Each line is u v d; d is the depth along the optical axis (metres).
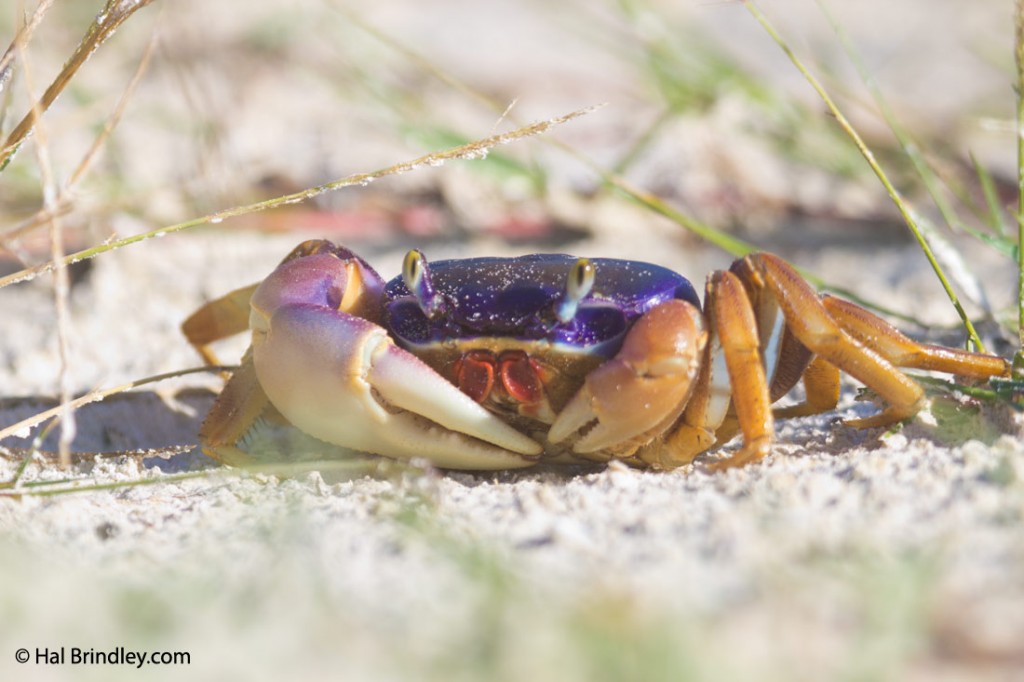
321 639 2.13
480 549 2.16
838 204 2.85
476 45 4.19
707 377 2.23
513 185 2.78
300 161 2.90
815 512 2.18
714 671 2.11
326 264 2.25
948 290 2.28
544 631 2.13
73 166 2.54
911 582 2.13
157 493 2.24
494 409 2.24
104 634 2.14
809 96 3.54
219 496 2.23
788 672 2.12
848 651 2.12
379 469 2.24
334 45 3.49
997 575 2.14
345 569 2.16
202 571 2.17
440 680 2.12
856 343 2.23
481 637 2.13
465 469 2.25
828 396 2.27
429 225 2.76
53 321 2.45
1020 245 2.28
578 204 2.79
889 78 3.95
